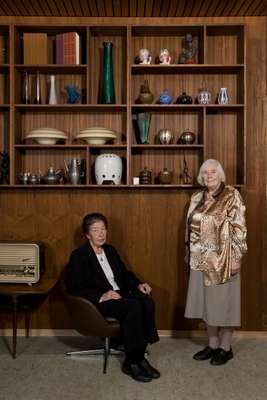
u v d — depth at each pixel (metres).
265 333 3.69
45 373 2.92
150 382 2.79
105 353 2.96
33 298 3.61
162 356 3.23
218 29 3.59
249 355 3.27
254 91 3.65
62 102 3.78
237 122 3.72
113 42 3.76
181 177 3.75
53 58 3.74
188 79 3.75
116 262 3.27
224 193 3.10
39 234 3.70
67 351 3.33
